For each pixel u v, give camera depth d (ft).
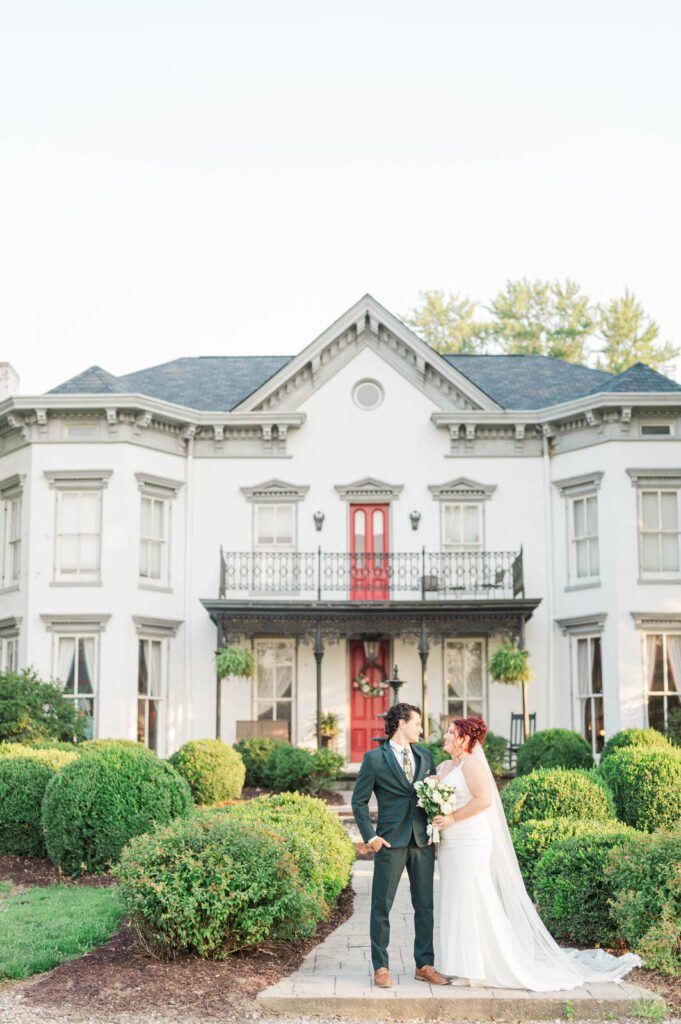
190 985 25.20
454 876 25.91
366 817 26.02
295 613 73.82
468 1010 24.45
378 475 79.92
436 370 79.92
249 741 67.77
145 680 75.41
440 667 78.38
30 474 75.51
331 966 27.55
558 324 159.22
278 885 27.84
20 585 75.31
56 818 39.47
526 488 79.56
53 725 60.49
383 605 73.26
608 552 74.79
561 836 33.17
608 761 44.16
